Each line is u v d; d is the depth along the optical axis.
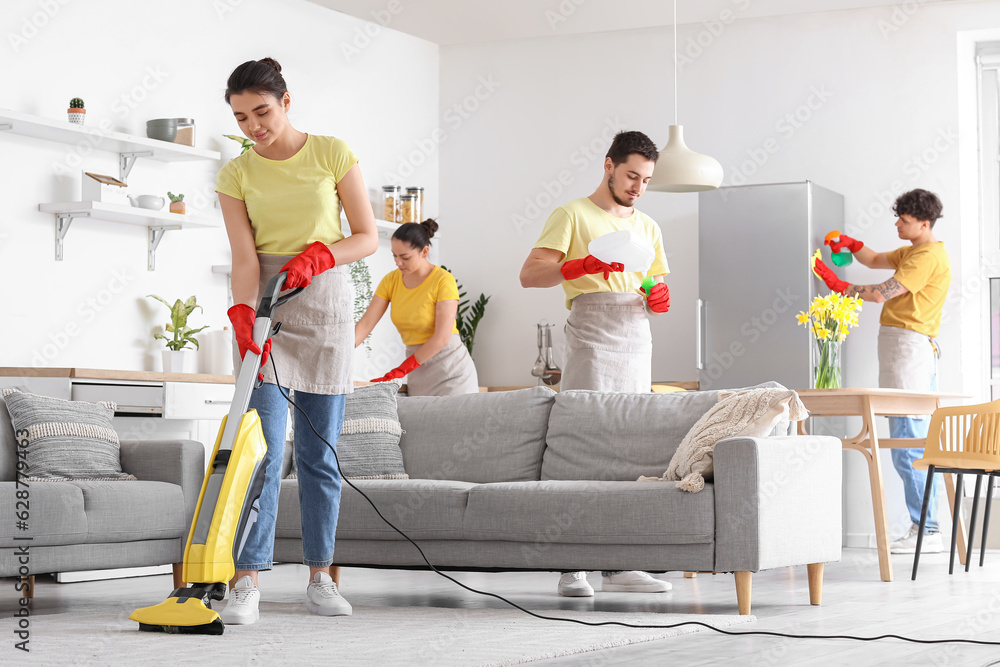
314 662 2.17
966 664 2.24
